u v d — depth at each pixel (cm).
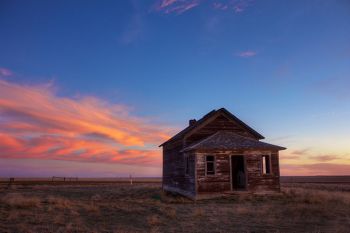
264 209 1955
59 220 1548
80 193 3484
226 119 3167
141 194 3284
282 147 2803
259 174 2755
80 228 1384
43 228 1386
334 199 2338
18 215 1705
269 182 2759
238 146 2733
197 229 1399
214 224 1510
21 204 2061
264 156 2861
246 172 2734
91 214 1798
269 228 1412
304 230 1362
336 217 1670
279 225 1474
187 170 2978
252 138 3108
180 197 2881
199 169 2662
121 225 1494
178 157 3306
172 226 1470
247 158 2761
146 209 1986
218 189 2659
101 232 1331
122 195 3177
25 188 4347
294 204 2162
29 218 1628
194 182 2655
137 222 1573
